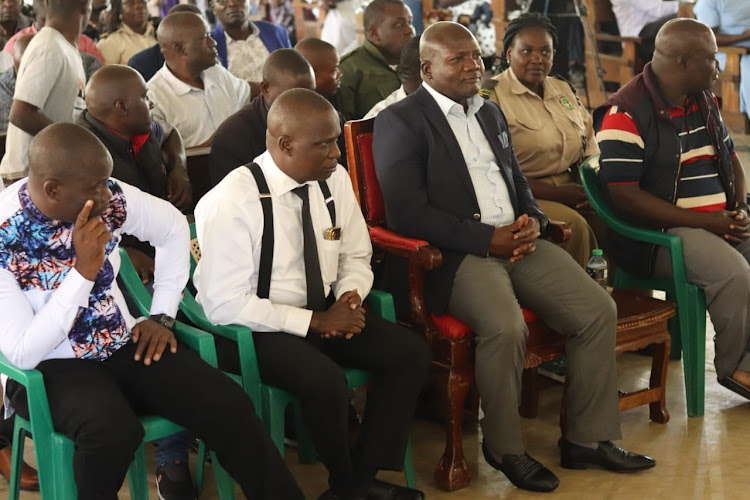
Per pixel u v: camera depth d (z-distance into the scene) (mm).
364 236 2699
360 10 6055
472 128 2918
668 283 3383
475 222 2766
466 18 5711
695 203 3305
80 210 2090
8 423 2586
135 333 2295
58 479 2113
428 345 2553
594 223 3787
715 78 3244
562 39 5617
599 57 5598
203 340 2334
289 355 2375
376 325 2537
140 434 2109
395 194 2807
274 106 2477
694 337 3127
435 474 2711
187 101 3990
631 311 2947
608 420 2750
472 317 2646
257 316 2422
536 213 2941
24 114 3508
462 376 2680
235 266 2426
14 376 2145
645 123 3227
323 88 3727
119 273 2545
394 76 4352
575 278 2764
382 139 2857
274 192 2502
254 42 5129
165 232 2383
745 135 5402
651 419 3129
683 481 2709
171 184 3023
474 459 2869
